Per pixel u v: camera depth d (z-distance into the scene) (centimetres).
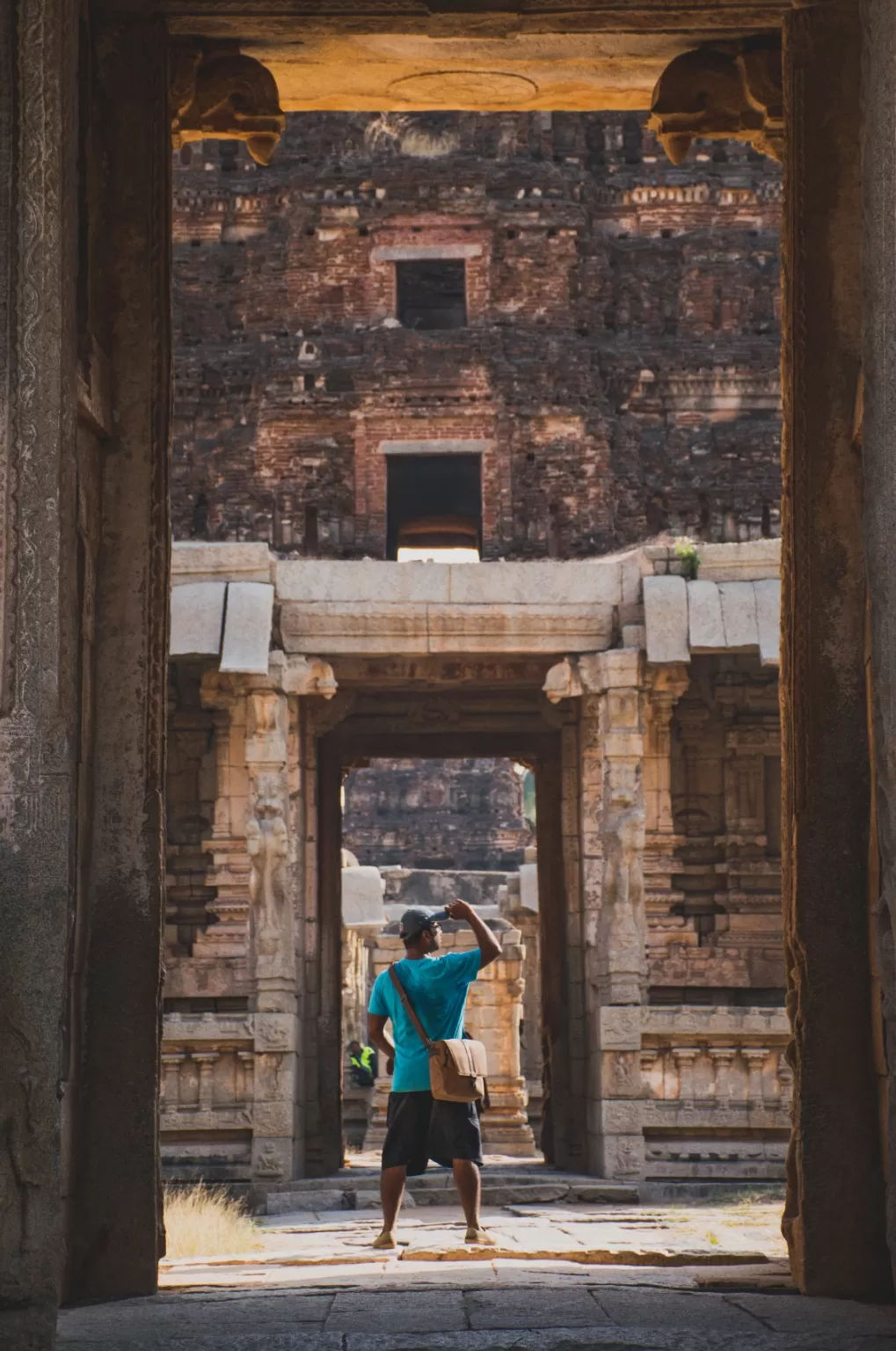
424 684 2108
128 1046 719
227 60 852
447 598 1956
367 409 3431
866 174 630
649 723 2142
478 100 943
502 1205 1711
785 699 754
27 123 566
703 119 868
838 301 756
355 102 945
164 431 765
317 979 2091
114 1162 710
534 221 3516
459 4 786
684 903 2173
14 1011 541
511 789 5209
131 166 776
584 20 793
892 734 589
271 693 1908
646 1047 1833
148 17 784
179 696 2167
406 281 3741
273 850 1892
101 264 767
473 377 3431
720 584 1934
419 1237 1134
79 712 719
